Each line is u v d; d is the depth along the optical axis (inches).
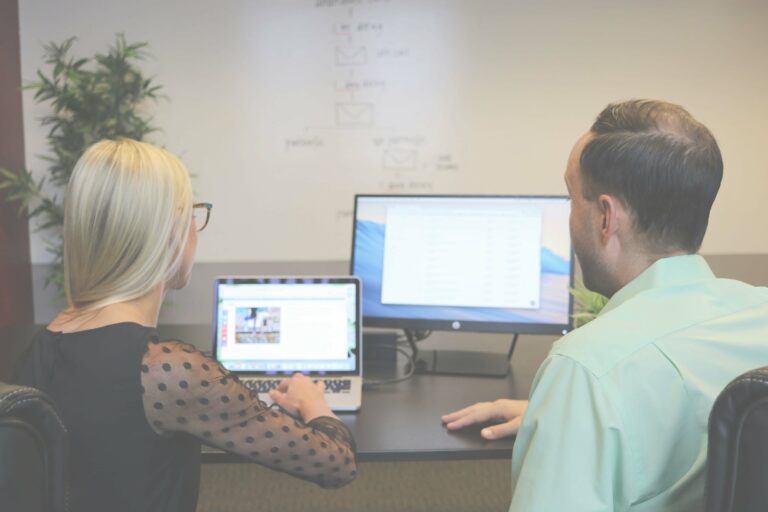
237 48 142.9
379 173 147.0
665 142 37.5
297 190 147.2
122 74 135.1
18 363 42.3
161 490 40.9
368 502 110.3
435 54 143.8
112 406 39.1
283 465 44.9
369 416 63.7
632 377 35.0
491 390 70.7
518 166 147.2
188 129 144.8
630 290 38.9
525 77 144.8
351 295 69.4
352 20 142.6
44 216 145.3
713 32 144.6
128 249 41.8
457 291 76.9
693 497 35.4
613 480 34.7
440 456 56.5
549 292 75.6
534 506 34.3
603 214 39.4
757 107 147.1
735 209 149.8
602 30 143.9
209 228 147.3
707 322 36.6
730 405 29.0
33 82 142.0
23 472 29.0
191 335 90.0
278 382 67.3
